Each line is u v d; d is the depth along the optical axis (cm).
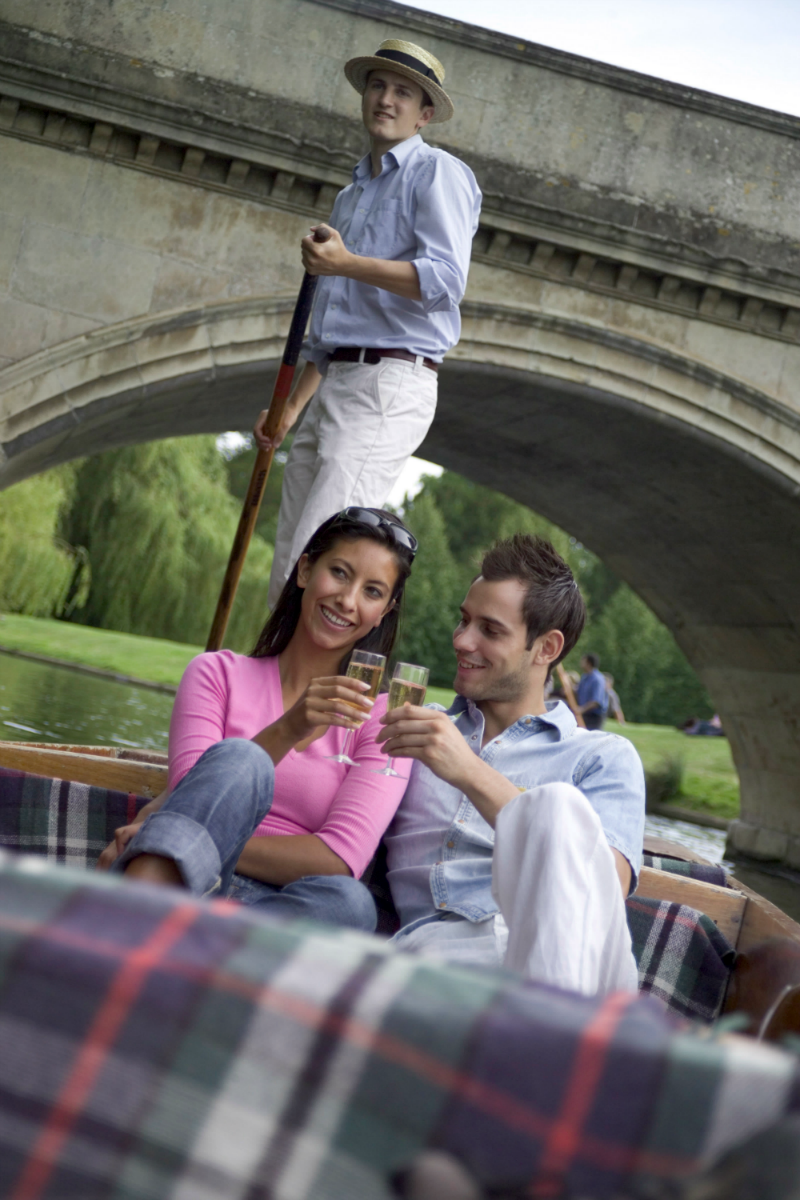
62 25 772
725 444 909
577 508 1378
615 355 883
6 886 63
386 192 307
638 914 209
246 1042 60
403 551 210
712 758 2086
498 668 200
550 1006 62
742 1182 59
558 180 854
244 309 806
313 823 201
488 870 187
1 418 771
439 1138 59
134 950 61
